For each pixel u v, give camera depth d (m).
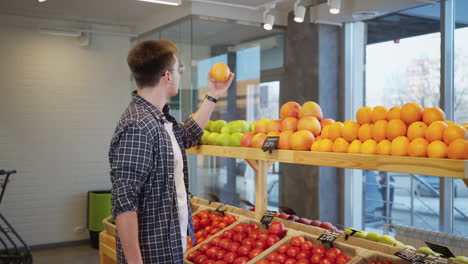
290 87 5.66
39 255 5.90
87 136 6.49
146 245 1.84
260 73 5.59
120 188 1.72
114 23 6.50
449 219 4.34
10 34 5.98
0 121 5.95
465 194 4.21
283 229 2.72
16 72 6.03
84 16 6.14
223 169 5.53
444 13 4.27
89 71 6.49
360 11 4.62
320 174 5.24
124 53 6.72
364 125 2.15
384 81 4.97
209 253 2.75
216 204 3.52
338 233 2.57
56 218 6.30
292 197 5.60
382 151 1.99
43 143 6.21
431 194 4.53
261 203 2.96
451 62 4.29
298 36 5.48
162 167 1.85
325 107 5.26
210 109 2.62
